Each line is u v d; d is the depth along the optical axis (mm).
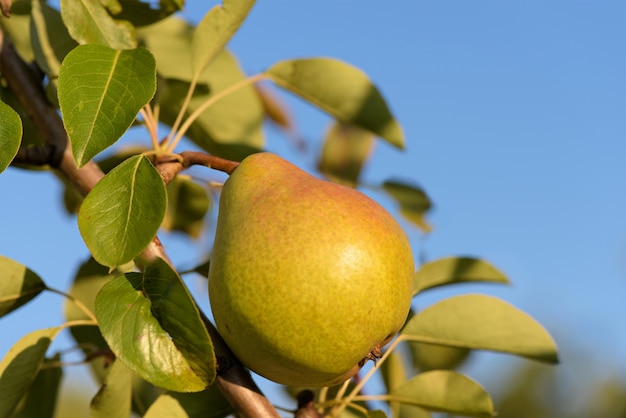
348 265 663
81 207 649
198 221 865
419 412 821
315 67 808
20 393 723
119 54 679
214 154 854
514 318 768
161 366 648
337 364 672
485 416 755
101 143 655
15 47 811
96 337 820
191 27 833
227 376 697
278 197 677
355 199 680
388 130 818
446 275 792
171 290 654
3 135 653
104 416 736
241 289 667
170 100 814
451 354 824
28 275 734
